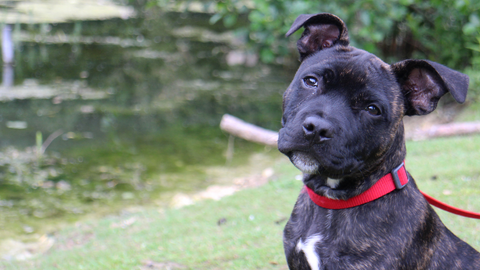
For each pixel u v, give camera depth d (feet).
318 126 8.34
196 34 51.47
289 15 28.78
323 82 9.04
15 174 22.24
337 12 28.35
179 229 15.90
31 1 58.03
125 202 19.93
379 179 9.12
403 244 8.80
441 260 9.29
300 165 8.89
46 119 28.55
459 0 25.77
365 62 8.98
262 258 13.35
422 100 9.43
